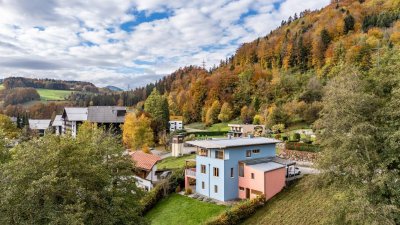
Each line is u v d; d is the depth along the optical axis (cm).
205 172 4838
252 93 13825
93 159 2872
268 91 13112
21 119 15412
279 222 3547
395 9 15688
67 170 2409
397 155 2498
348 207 2459
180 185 5244
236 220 3784
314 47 15600
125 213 2700
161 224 4175
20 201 2091
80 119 11512
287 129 9688
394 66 2767
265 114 10550
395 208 2230
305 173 4753
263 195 4103
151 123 9825
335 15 17888
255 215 3875
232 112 13212
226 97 14012
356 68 2947
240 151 4728
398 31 12244
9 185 2061
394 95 2623
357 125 2553
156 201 4881
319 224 3200
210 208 4294
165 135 9862
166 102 10969
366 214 2306
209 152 4806
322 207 3453
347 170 2611
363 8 17150
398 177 2417
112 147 3127
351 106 2664
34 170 2184
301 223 3369
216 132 10238
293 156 5991
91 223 2403
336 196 2566
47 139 2488
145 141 8425
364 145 2570
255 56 19450
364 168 2444
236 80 14850
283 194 4197
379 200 2427
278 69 16525
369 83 2875
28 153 2248
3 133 2877
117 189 2909
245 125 9900
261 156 5022
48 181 2103
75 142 2622
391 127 2602
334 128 2802
